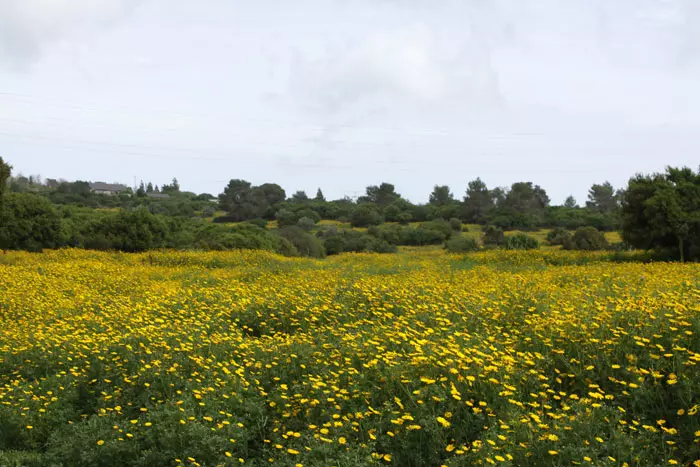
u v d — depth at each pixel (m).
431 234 62.06
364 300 11.19
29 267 22.36
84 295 14.92
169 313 11.25
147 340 8.65
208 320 10.34
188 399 6.43
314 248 42.66
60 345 9.26
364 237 57.66
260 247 35.62
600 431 5.23
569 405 5.96
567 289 11.68
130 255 30.62
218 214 95.69
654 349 6.48
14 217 38.06
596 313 7.81
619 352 6.50
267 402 6.54
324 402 6.04
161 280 19.42
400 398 5.97
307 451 5.32
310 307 10.69
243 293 12.97
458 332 7.65
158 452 5.74
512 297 10.16
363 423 5.63
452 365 6.16
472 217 82.75
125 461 5.92
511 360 6.35
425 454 5.34
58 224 39.72
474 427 5.49
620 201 27.61
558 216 77.88
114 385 7.58
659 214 24.75
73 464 6.02
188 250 34.91
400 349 7.26
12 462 6.11
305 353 7.48
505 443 4.98
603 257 26.11
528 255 26.20
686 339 6.49
